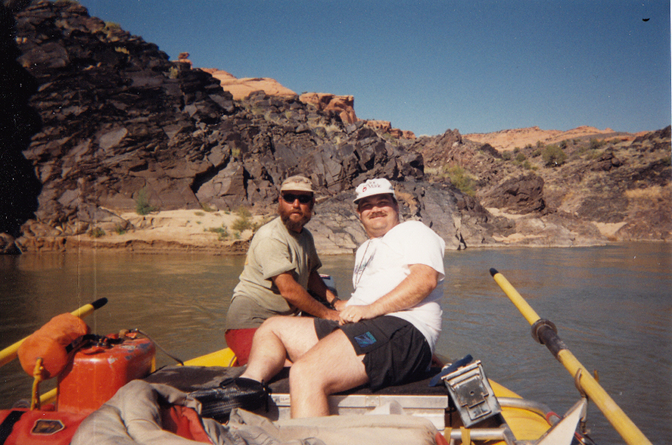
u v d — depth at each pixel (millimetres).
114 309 7668
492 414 1709
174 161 27438
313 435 1450
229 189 27625
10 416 1474
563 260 19281
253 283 2707
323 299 3066
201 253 20266
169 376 1863
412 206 28953
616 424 1350
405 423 1510
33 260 16016
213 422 1450
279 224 2709
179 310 7680
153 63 32719
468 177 50625
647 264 17750
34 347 1632
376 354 1832
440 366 2361
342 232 23016
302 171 32406
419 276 2031
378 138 36062
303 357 1826
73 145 23109
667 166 51594
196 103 33531
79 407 1659
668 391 4270
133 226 21984
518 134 140250
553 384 4453
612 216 46469
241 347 2639
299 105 49500
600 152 61844
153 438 1205
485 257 20625
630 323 7254
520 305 2066
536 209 39250
